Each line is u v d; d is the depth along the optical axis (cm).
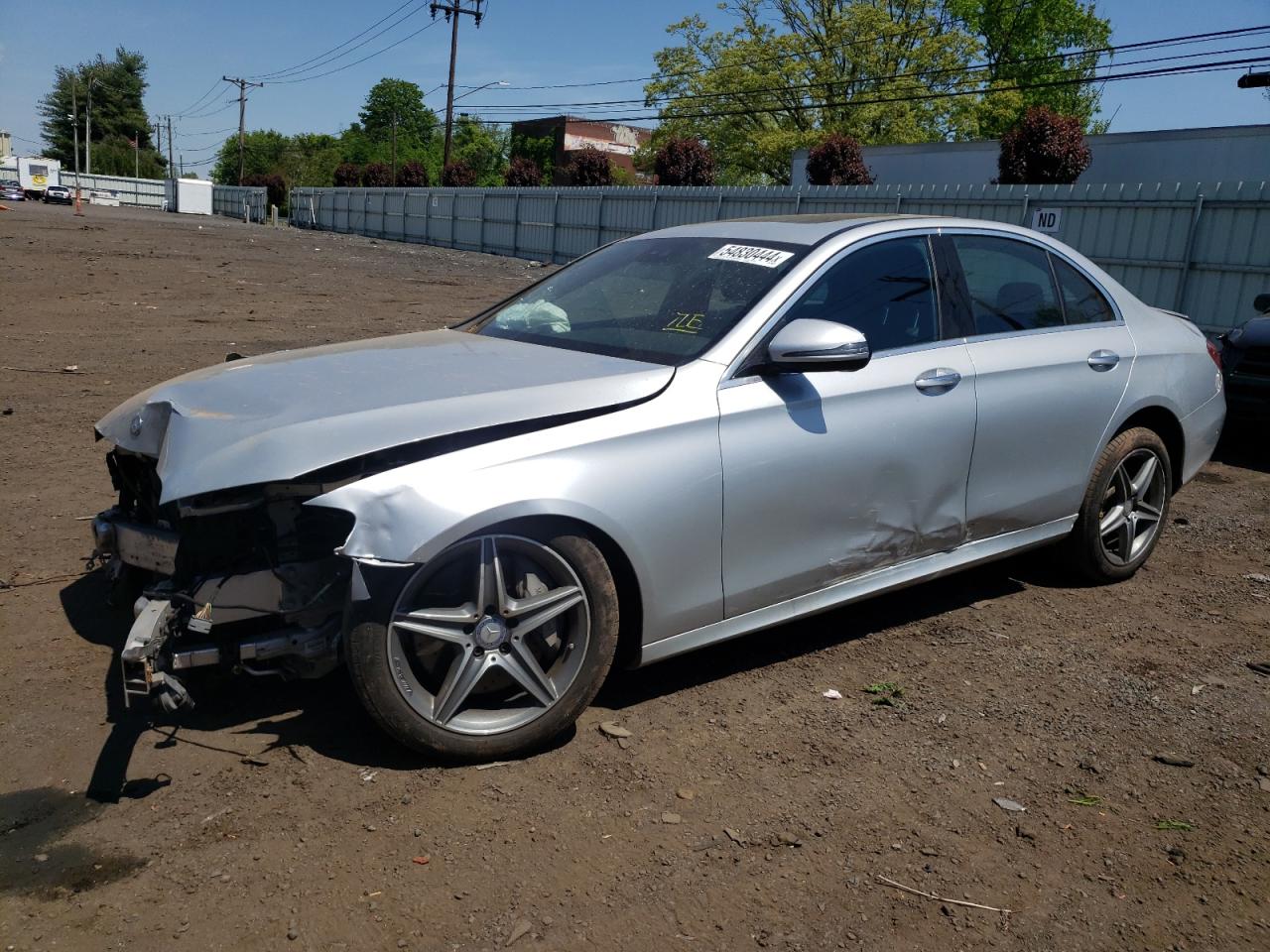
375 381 332
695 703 359
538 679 312
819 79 4666
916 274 409
